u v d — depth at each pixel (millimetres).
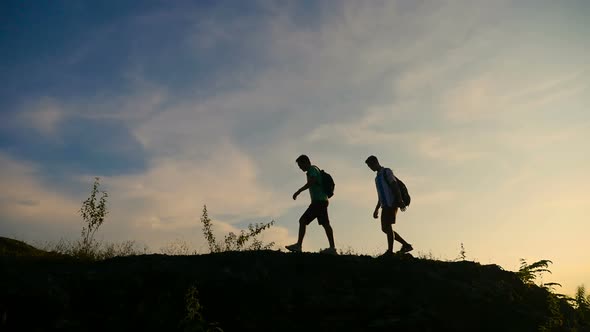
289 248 9883
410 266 9367
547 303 8984
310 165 10312
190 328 7008
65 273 8297
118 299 7906
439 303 8336
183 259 9078
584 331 8531
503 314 8336
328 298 8156
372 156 10266
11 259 9328
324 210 10094
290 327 7727
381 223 9922
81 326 7426
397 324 7801
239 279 8414
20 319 7395
